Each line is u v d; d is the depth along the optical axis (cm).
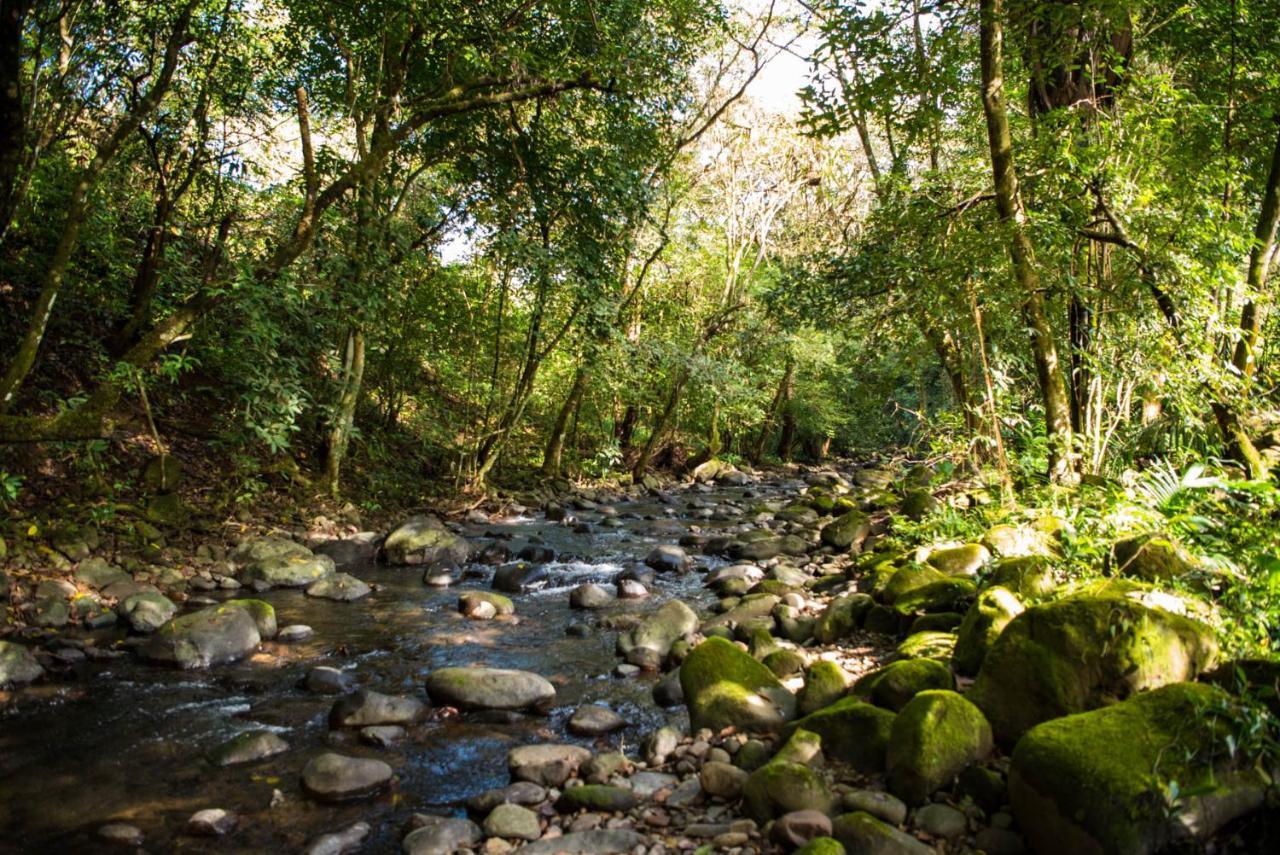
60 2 730
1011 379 920
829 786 364
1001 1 708
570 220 1291
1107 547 511
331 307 934
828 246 1544
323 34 1060
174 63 699
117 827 369
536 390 1908
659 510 1573
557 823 374
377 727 484
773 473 2556
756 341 2016
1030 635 380
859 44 702
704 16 1242
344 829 375
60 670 562
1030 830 305
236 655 617
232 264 899
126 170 1005
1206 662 367
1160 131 743
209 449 1074
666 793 391
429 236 1276
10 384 613
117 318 1066
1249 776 292
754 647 586
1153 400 856
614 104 1241
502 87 1043
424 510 1303
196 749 463
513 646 669
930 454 1143
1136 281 747
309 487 1128
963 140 1219
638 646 634
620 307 1476
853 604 624
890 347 1191
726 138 1928
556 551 1077
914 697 379
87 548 746
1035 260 782
